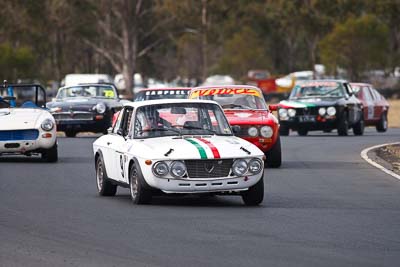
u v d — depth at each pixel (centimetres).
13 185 5456
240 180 4353
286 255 3231
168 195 4459
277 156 6444
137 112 4731
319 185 5450
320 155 7544
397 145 8394
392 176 5966
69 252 3294
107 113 9538
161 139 4581
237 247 3381
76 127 9475
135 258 3180
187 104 4769
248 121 6331
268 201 4697
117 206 4488
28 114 6869
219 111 4784
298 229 3784
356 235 3647
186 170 4322
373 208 4441
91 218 4094
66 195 4978
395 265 3070
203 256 3212
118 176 4731
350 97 10238
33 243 3478
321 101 9988
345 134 10081
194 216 4138
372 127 12950
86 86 10075
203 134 4653
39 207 4475
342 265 3067
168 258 3177
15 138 6694
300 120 9938
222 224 3909
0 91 10656
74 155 7594
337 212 4291
